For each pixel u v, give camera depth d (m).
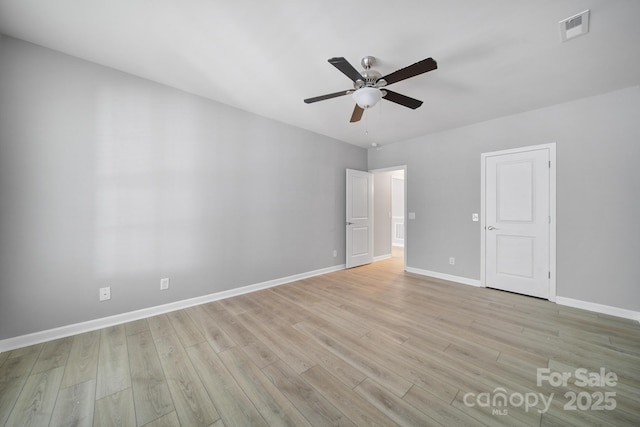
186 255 2.81
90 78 2.25
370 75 2.07
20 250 1.98
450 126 3.74
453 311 2.70
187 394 1.50
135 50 2.10
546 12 1.61
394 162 4.66
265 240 3.51
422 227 4.22
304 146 3.98
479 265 3.58
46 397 1.47
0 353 1.89
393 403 1.43
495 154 3.43
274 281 3.61
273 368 1.74
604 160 2.67
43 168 2.06
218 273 3.06
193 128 2.84
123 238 2.42
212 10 1.66
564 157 2.91
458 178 3.79
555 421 1.31
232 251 3.18
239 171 3.23
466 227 3.71
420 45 1.96
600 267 2.69
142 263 2.53
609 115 2.65
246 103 3.07
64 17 1.74
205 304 2.90
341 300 3.03
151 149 2.57
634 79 2.41
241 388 1.55
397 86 2.56
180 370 1.72
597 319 2.50
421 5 1.58
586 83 2.48
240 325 2.38
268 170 3.53
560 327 2.33
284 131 3.70
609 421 1.31
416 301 2.99
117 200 2.39
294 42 1.96
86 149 2.23
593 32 1.77
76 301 2.20
